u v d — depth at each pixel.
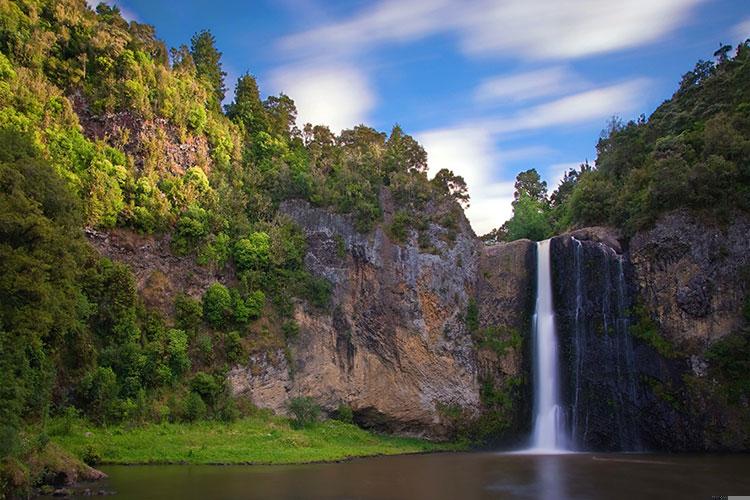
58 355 40.12
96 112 54.16
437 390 55.75
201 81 70.31
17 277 29.88
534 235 85.94
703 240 53.16
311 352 54.56
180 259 53.12
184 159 59.28
